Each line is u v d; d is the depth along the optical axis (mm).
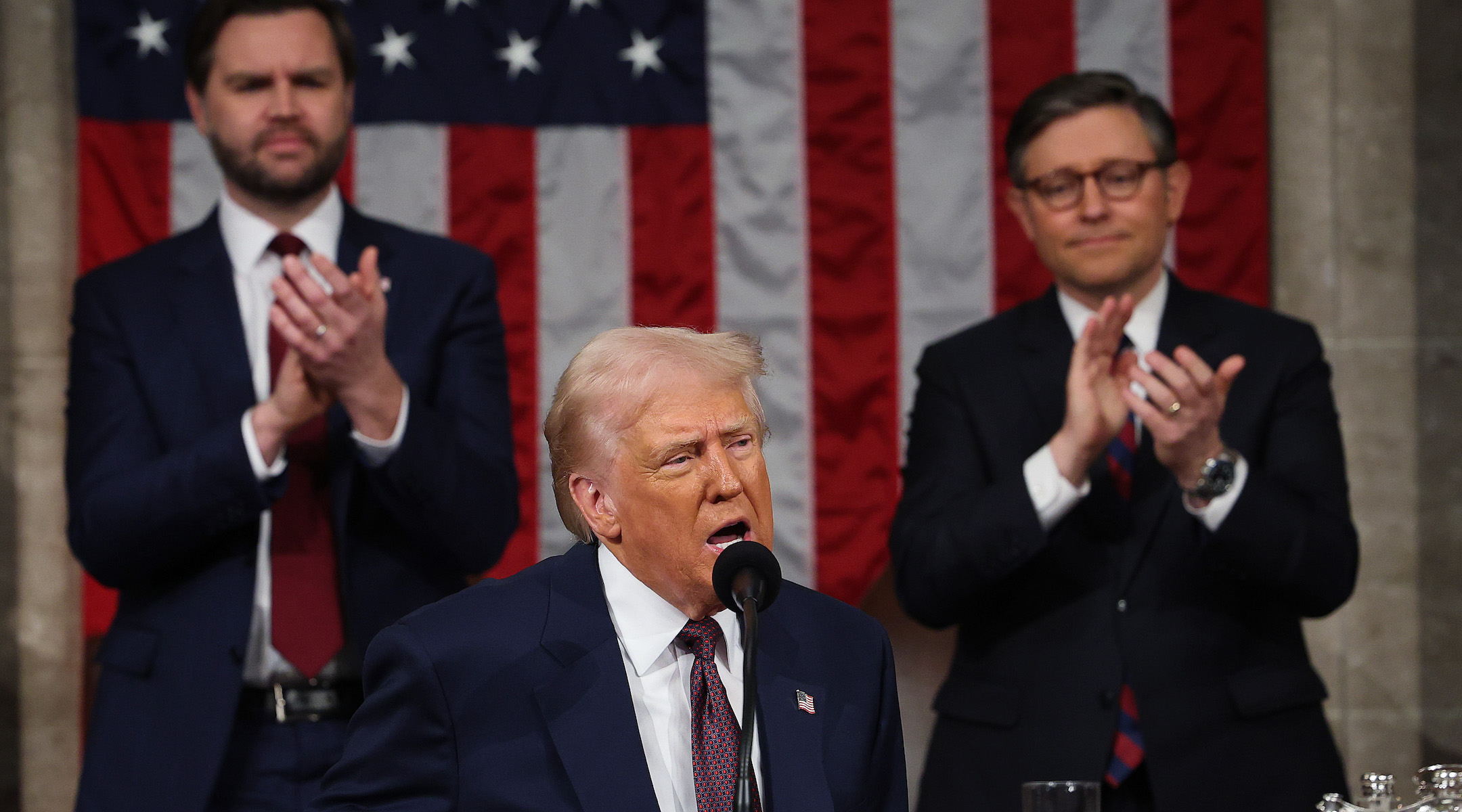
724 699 8055
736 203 18734
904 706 15844
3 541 18062
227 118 12633
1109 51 18641
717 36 18859
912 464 13047
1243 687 11594
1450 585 18438
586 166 18688
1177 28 18578
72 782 18031
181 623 11562
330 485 11961
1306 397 12469
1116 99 12789
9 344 18203
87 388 12359
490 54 18719
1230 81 18500
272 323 11141
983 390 12820
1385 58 18703
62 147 18391
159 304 12477
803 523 18406
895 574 12703
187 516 11312
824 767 8062
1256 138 18422
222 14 12820
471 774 7828
